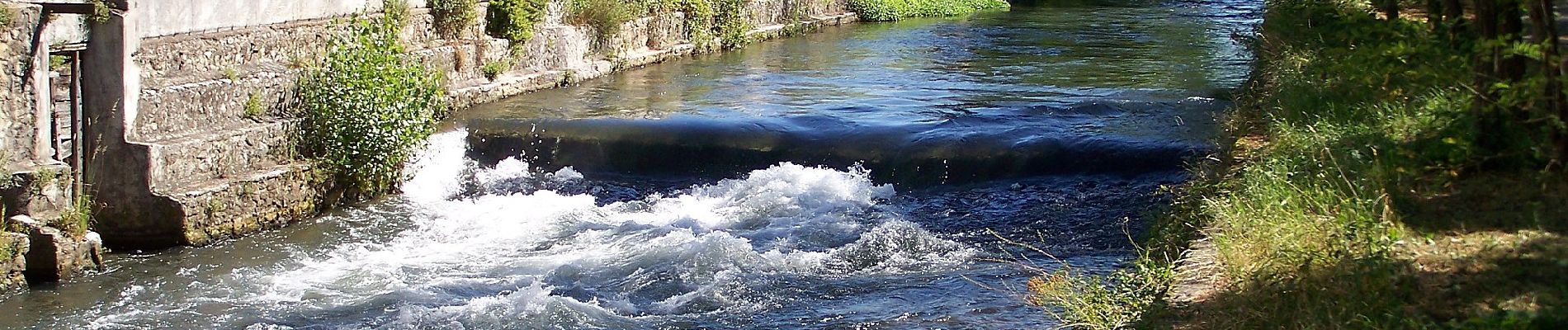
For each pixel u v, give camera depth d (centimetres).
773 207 1377
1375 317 684
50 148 1116
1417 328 662
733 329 960
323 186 1321
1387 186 952
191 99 1250
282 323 1000
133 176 1162
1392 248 816
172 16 1286
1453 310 695
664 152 1566
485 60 1911
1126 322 807
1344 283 729
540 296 1040
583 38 2216
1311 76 1443
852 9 3491
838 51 2695
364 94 1351
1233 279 803
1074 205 1341
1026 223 1295
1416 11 2300
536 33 2056
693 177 1538
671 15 2561
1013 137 1527
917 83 2145
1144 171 1433
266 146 1288
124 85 1154
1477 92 992
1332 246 789
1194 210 1050
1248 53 2500
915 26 3334
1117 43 2802
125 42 1151
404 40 1744
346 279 1120
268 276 1118
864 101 1927
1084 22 3338
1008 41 2866
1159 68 2322
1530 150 994
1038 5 3934
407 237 1262
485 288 1097
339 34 1573
